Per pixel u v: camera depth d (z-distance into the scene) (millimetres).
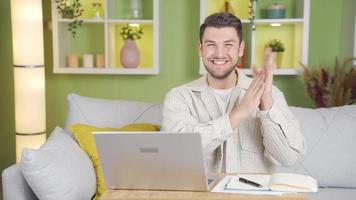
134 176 1203
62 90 3416
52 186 1605
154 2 3031
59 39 3131
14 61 2848
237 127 1621
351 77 2795
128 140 1158
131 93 3406
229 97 1817
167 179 1184
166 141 1135
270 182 1199
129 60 3145
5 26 3381
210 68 1709
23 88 2836
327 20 3213
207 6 3209
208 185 1227
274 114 1579
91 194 1861
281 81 3281
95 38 3332
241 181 1251
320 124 2322
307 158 2273
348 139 2285
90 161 1960
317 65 3242
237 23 1684
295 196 1104
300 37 3062
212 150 1634
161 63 3365
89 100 2395
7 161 3492
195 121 1798
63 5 3070
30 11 2764
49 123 3443
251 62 3098
